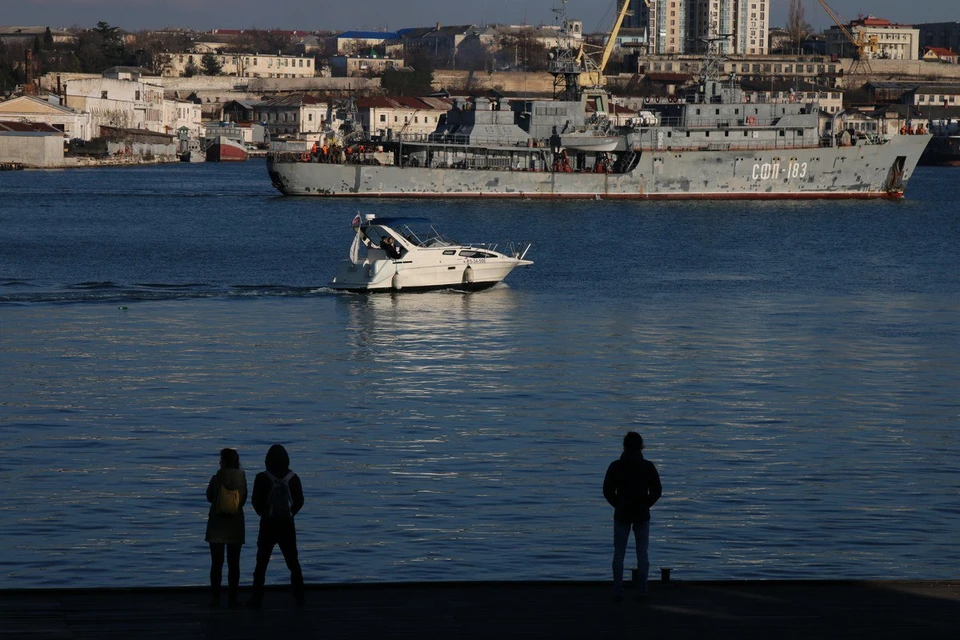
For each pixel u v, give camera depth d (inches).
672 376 3193.9
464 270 4658.0
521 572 1743.4
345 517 1983.3
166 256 5762.8
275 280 4948.3
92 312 4055.1
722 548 1862.7
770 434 2605.8
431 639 1284.4
